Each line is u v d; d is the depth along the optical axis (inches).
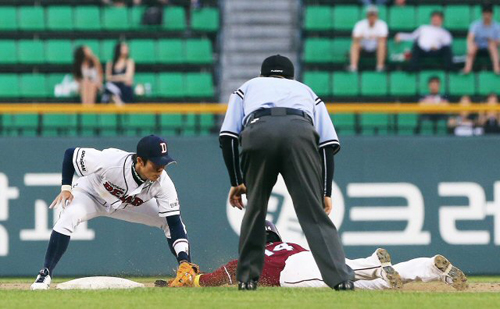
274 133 779.4
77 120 1798.7
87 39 2060.8
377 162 1459.2
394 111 1473.9
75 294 819.4
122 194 954.7
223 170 1453.0
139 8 2094.0
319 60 2052.2
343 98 1953.7
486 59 1991.9
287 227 1422.2
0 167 1438.2
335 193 1454.2
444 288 1048.2
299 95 810.2
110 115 1814.7
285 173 791.1
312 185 786.8
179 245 986.7
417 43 1972.2
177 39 2055.9
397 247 1449.3
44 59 2018.9
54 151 1440.7
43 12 2082.9
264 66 844.6
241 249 810.2
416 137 1461.6
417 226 1451.8
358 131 1683.1
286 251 947.3
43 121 1809.8
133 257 1429.6
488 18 1982.0
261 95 807.1
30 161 1439.5
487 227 1453.0
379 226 1451.8
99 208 996.6
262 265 816.9
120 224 1435.8
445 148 1461.6
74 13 2084.2
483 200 1455.5
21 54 2021.4
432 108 1473.9
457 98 1955.0
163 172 976.3
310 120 804.6
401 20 2091.5
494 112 1502.2
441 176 1460.4
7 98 1953.7
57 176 1439.5
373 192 1455.5
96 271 1430.9
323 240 783.7
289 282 927.0
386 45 2007.9
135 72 2010.3
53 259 967.0
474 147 1461.6
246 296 765.9
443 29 1974.7
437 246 1448.1
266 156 781.9
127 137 1448.1
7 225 1430.9
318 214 786.8
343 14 2112.5
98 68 1907.0
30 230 1432.1
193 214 1444.4
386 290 869.8
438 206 1454.2
